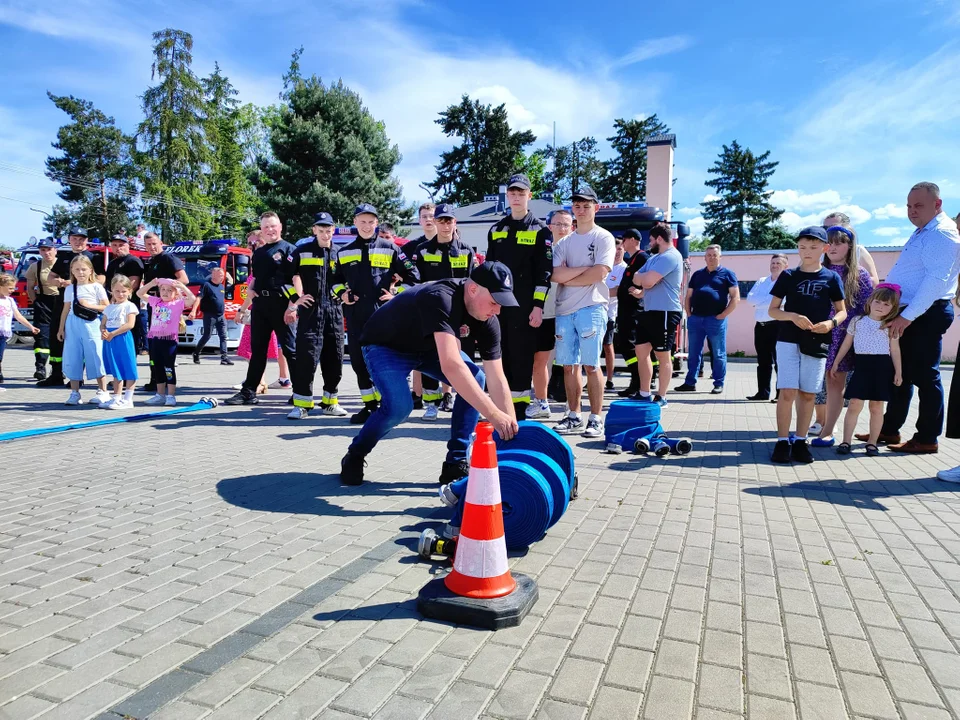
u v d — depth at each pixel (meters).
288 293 7.70
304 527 3.81
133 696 2.14
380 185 40.66
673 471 5.30
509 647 2.50
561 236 6.75
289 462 5.42
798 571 3.30
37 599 2.84
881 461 5.73
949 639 2.64
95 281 8.15
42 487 4.58
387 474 5.06
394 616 2.74
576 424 7.04
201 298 14.15
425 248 7.42
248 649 2.45
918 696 2.23
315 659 2.39
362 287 7.12
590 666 2.38
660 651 2.49
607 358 10.02
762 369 9.70
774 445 6.41
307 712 2.07
